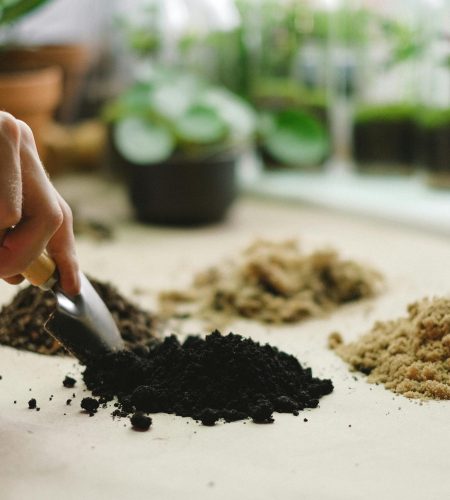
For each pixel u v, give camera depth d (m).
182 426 0.64
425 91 1.30
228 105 1.32
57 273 0.67
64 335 0.69
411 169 1.39
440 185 1.31
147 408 0.67
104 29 1.72
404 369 0.71
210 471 0.59
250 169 1.61
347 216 1.32
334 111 1.48
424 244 1.15
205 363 0.68
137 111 1.28
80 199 1.43
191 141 1.26
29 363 0.76
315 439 0.63
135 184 1.25
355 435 0.64
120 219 1.30
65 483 0.57
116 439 0.63
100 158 1.60
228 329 0.85
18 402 0.68
